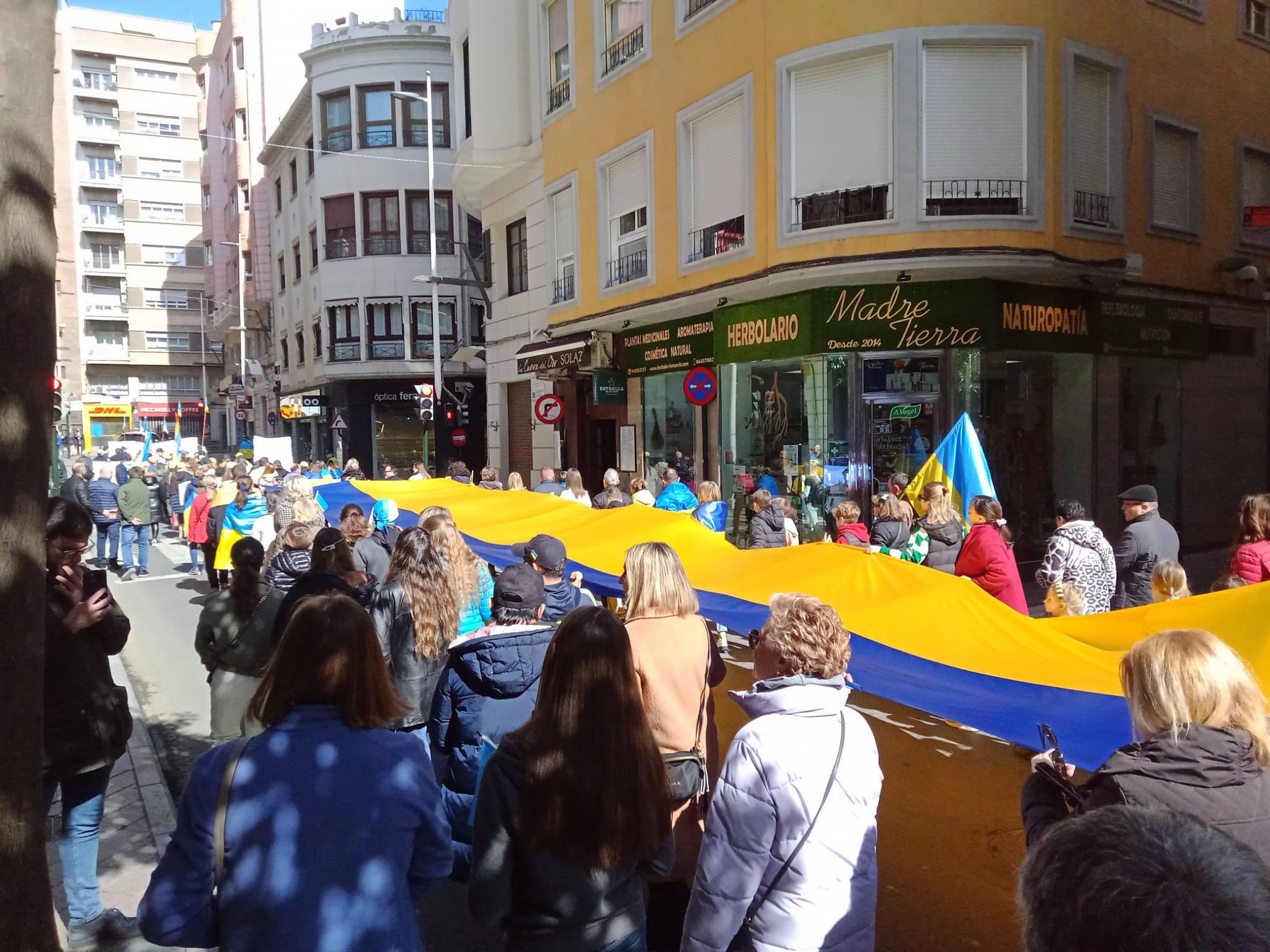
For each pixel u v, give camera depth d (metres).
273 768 2.00
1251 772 1.95
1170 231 13.05
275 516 9.74
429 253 29.66
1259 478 15.41
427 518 5.12
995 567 5.89
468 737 3.52
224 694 4.59
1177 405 14.02
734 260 12.37
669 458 15.34
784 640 2.47
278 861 1.93
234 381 48.00
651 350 15.33
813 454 12.35
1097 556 6.06
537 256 18.12
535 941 2.24
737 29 12.16
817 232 11.12
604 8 15.14
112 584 13.72
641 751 2.30
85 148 61.91
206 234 53.09
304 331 33.41
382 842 2.02
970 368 11.57
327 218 30.30
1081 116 11.65
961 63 10.79
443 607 4.38
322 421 33.41
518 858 2.25
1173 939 0.91
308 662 2.12
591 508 7.93
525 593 3.61
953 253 10.55
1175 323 13.44
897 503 8.09
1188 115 13.11
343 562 4.89
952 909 3.90
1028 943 1.12
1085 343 12.24
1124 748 2.07
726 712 6.70
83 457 15.47
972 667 3.41
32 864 2.31
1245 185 14.38
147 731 6.59
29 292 2.31
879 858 4.39
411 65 28.94
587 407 18.17
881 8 10.71
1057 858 1.08
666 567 3.52
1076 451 12.70
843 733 2.37
